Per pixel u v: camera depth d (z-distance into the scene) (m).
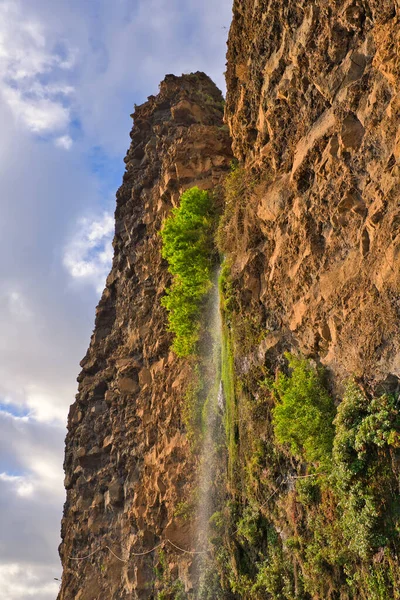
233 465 17.78
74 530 34.97
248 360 17.02
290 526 13.80
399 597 9.38
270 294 16.00
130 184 41.09
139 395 31.08
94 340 41.38
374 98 11.10
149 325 31.95
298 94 15.00
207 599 18.28
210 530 19.92
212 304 23.94
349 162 11.97
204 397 23.42
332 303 12.07
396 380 10.18
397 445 9.66
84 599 29.67
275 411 13.12
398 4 10.29
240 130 19.84
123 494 31.41
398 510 9.73
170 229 25.02
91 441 37.03
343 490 10.98
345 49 12.70
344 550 11.19
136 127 42.97
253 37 18.03
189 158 28.52
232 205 20.22
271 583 13.79
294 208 14.19
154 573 24.73
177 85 41.22
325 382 12.82
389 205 10.34
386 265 10.21
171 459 24.62
